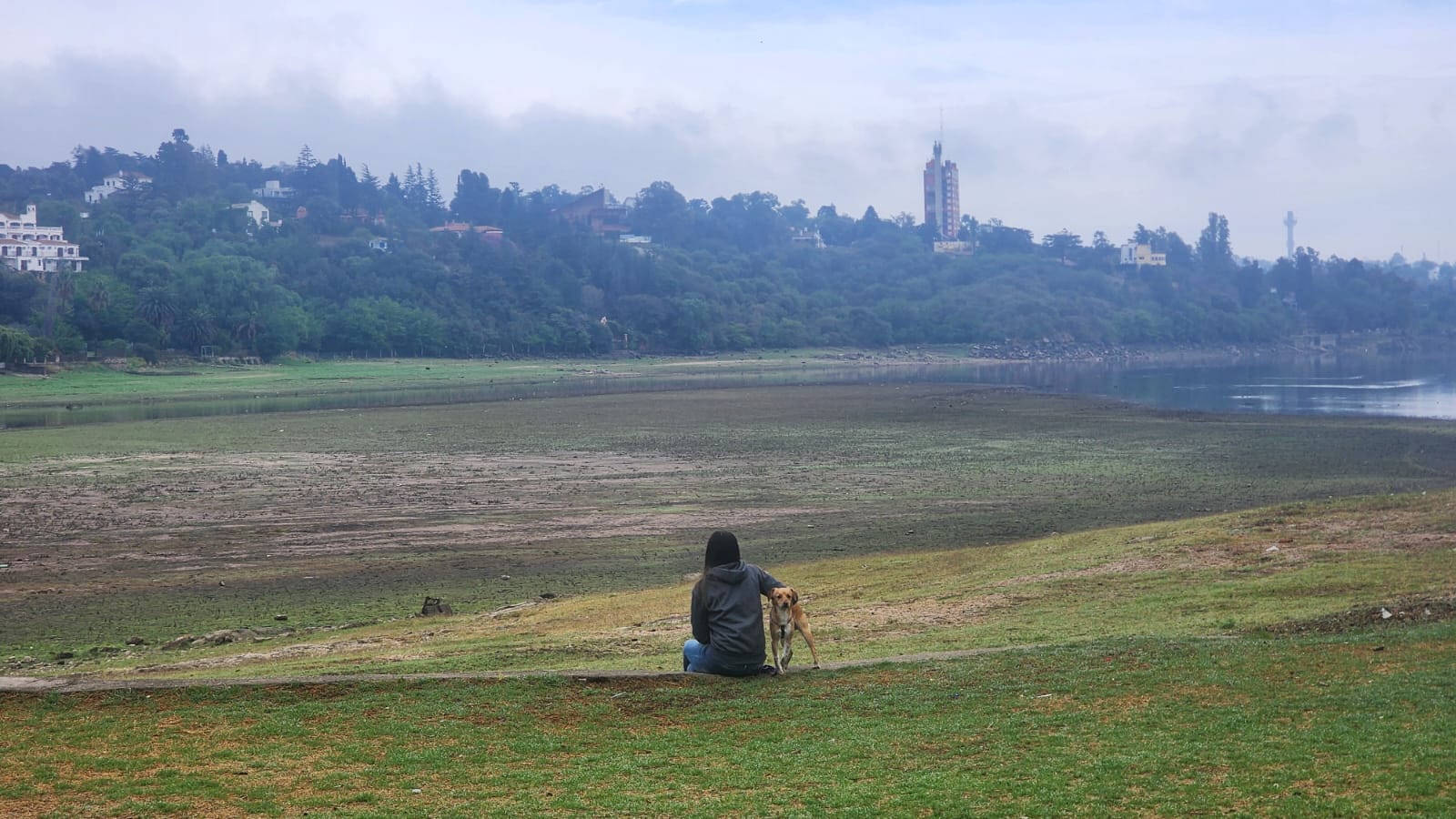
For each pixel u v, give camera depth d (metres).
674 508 41.19
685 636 18.31
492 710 10.34
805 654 15.77
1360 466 52.12
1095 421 77.81
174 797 8.12
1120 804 7.66
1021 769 8.54
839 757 8.99
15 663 20.61
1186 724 9.57
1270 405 94.94
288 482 48.25
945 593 21.83
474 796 8.17
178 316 161.75
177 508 41.47
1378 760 8.28
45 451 60.47
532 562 31.53
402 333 187.00
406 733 9.70
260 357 167.50
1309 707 9.91
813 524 37.56
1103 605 18.91
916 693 10.98
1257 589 19.12
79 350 145.25
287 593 27.75
